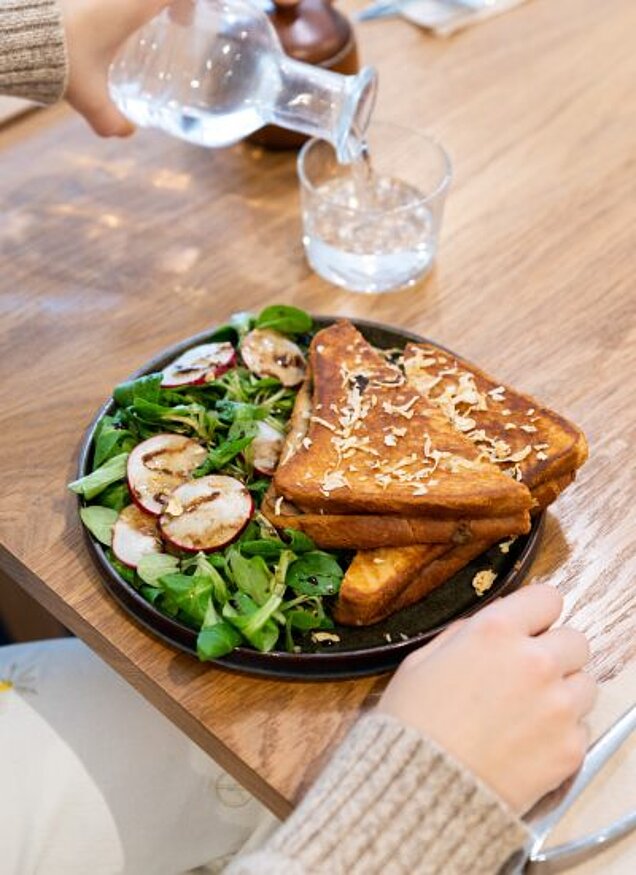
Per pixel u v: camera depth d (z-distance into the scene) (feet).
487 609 2.02
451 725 1.82
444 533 2.11
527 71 3.34
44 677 2.48
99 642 2.16
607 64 3.34
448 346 2.62
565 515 2.31
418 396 2.30
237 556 2.09
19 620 3.55
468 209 2.95
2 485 2.39
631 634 2.14
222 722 2.03
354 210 2.68
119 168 3.09
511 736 1.83
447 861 1.73
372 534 2.12
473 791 1.76
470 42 3.44
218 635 2.01
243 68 2.73
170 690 2.07
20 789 2.31
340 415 2.27
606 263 2.79
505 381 2.54
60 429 2.49
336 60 3.01
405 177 2.96
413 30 3.50
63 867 2.28
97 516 2.21
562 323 2.66
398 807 1.75
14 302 2.76
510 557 2.19
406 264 2.73
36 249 2.88
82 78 2.62
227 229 2.93
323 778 1.81
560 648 1.96
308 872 1.71
